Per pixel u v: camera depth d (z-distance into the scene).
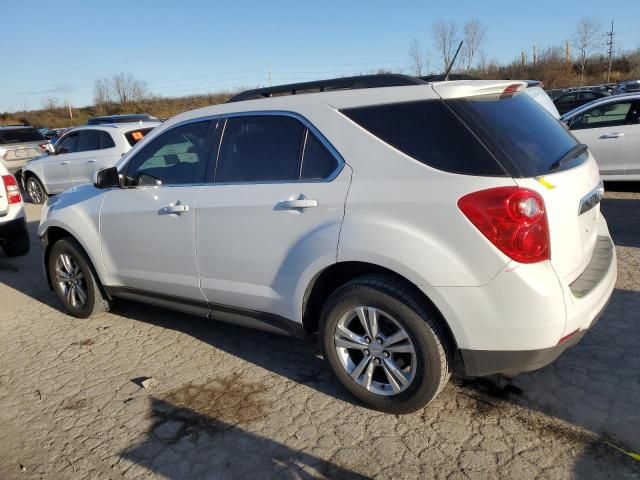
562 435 2.73
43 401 3.45
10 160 15.22
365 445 2.77
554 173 2.64
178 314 4.77
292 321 3.24
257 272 3.32
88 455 2.87
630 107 8.05
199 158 3.65
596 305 2.69
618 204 7.68
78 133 10.70
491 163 2.54
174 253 3.74
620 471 2.46
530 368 2.63
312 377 3.50
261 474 2.63
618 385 3.12
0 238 6.88
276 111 3.29
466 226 2.51
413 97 2.81
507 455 2.62
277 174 3.24
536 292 2.44
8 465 2.84
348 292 2.93
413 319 2.73
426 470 2.56
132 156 4.09
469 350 2.63
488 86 2.85
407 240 2.65
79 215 4.40
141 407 3.28
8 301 5.49
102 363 3.91
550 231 2.50
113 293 4.42
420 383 2.80
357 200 2.83
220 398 3.32
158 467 2.73
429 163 2.68
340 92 3.08
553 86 53.41
